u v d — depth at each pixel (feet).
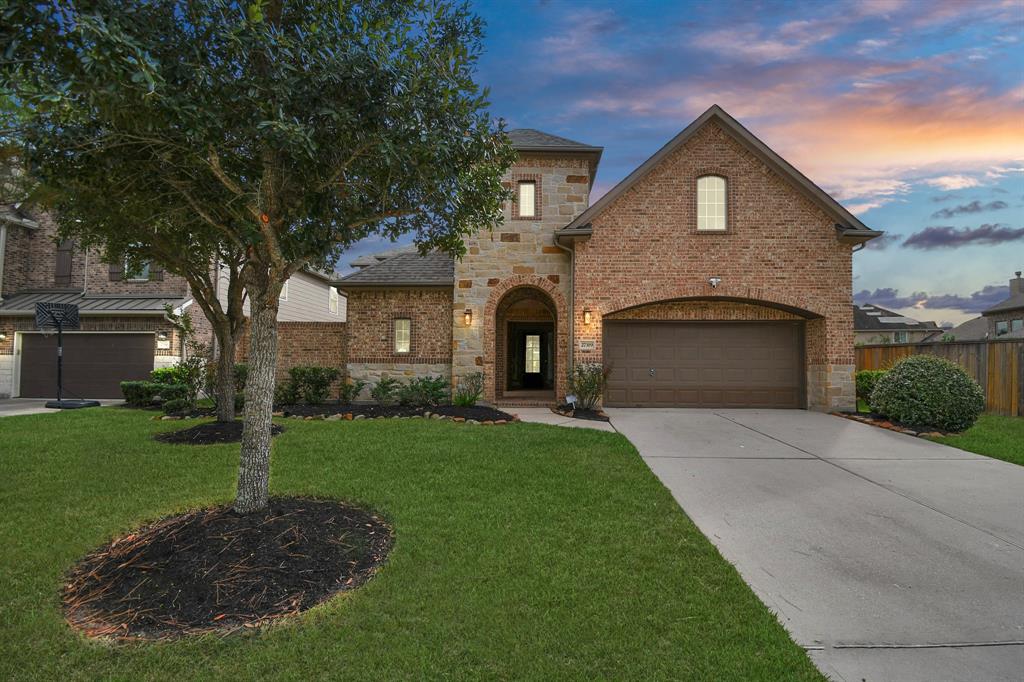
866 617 11.07
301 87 11.78
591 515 16.30
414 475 20.17
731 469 22.72
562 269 44.19
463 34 15.64
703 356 43.42
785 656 9.42
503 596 11.31
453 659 9.15
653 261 41.09
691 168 41.37
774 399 43.04
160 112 10.72
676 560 13.34
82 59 8.66
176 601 10.71
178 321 38.19
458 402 38.60
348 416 34.35
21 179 21.08
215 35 11.39
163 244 26.32
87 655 9.21
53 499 17.02
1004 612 11.34
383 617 10.43
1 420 32.24
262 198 13.42
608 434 28.81
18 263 54.49
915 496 19.29
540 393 54.29
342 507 16.33
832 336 40.47
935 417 30.83
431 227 18.08
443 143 13.43
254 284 14.57
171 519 15.20
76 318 44.91
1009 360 39.50
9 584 11.66
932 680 8.96
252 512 14.20
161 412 36.55
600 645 9.61
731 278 40.81
